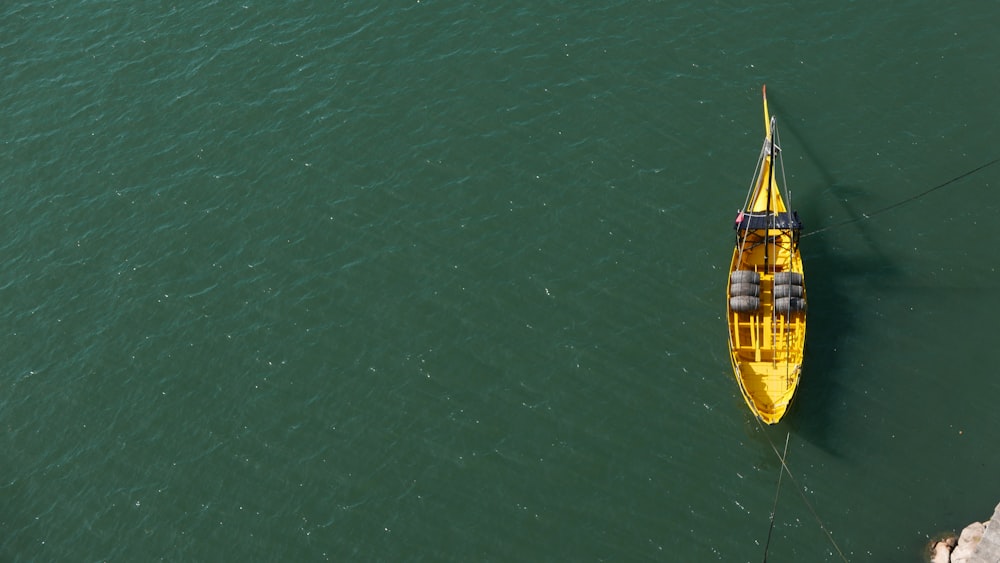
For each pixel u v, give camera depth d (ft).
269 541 195.11
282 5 277.85
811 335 208.33
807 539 187.73
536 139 242.78
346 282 226.79
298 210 238.89
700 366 208.03
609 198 231.50
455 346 215.51
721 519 190.90
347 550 192.95
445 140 245.45
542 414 205.36
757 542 188.03
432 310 220.84
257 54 268.00
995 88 238.07
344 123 251.60
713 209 227.20
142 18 280.72
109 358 221.46
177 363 219.20
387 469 201.26
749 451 197.57
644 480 196.03
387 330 219.00
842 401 201.16
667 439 200.23
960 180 225.35
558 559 188.96
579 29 260.42
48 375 220.23
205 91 262.47
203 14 278.87
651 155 236.63
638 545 189.26
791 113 238.68
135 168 250.57
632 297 217.97
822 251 218.18
